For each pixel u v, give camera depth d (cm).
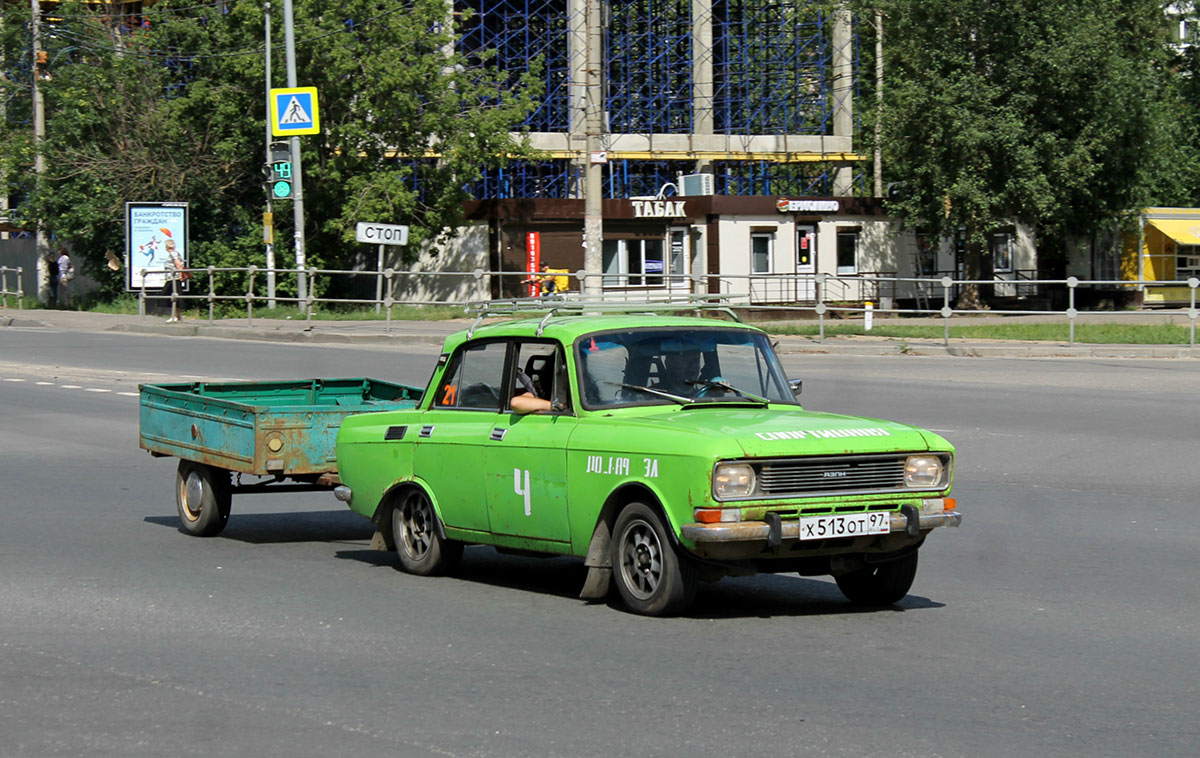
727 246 5397
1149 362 3077
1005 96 5059
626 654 866
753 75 6450
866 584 1027
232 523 1470
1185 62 6669
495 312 1134
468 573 1177
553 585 1116
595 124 3512
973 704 749
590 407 1009
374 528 1442
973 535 1329
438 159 5316
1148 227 5912
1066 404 2319
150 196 5000
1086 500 1516
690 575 938
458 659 859
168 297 4222
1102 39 4928
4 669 847
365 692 784
